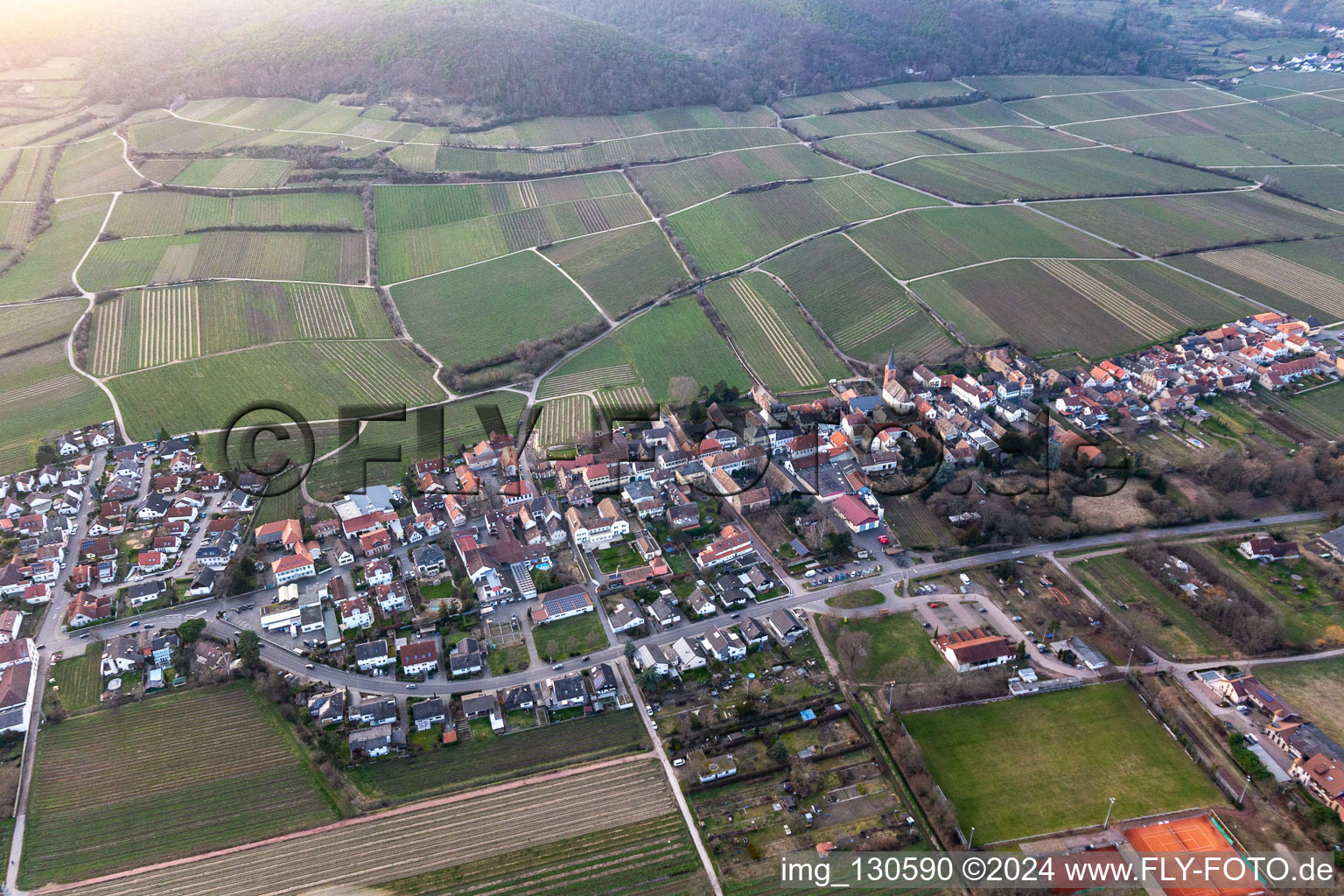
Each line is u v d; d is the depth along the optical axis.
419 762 147.25
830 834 133.38
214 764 146.62
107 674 164.75
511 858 130.25
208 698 159.88
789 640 171.88
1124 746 147.12
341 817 137.00
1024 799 138.25
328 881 127.06
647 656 165.00
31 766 147.00
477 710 155.25
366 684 163.50
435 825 135.50
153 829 135.75
